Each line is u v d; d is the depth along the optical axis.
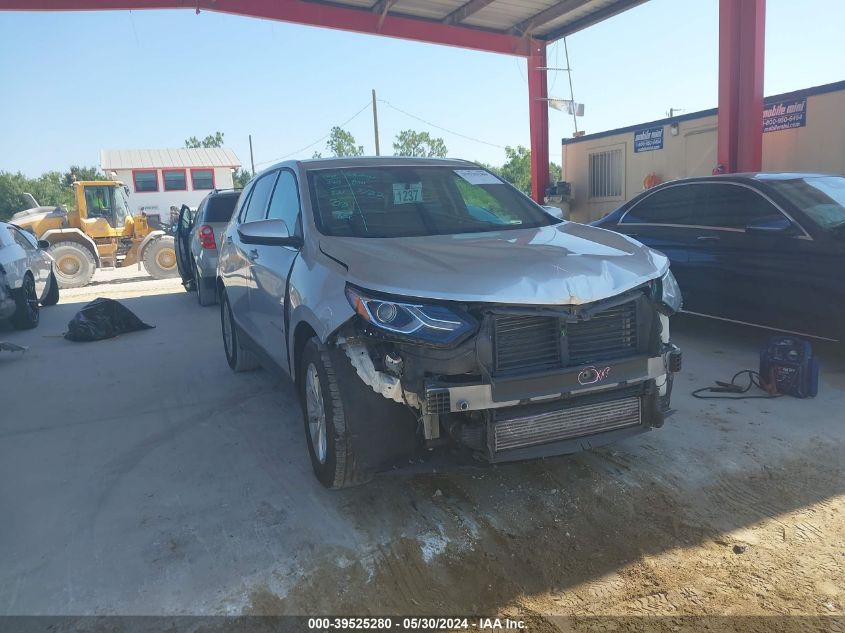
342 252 3.49
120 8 11.02
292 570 2.97
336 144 60.62
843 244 5.15
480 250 3.43
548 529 3.23
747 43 9.86
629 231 7.08
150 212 38.62
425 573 2.93
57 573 3.01
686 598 2.70
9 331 9.38
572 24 14.46
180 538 3.26
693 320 7.45
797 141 11.79
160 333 8.55
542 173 16.16
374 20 13.19
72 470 4.15
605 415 3.24
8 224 9.89
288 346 3.95
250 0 11.83
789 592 2.71
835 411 4.55
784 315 5.56
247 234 3.94
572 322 3.09
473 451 3.11
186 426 4.86
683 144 13.87
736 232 5.94
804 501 3.40
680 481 3.65
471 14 13.23
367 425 3.19
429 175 4.59
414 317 2.93
